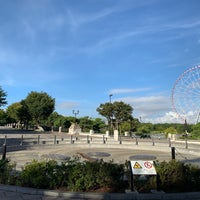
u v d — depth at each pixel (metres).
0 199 6.68
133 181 7.51
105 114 48.53
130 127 47.38
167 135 42.12
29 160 15.12
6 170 8.41
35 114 60.34
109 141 28.20
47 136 35.91
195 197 6.93
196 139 35.75
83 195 6.87
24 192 7.25
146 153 20.95
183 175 7.57
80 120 53.97
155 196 6.79
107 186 7.50
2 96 41.16
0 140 24.72
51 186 7.47
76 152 20.30
